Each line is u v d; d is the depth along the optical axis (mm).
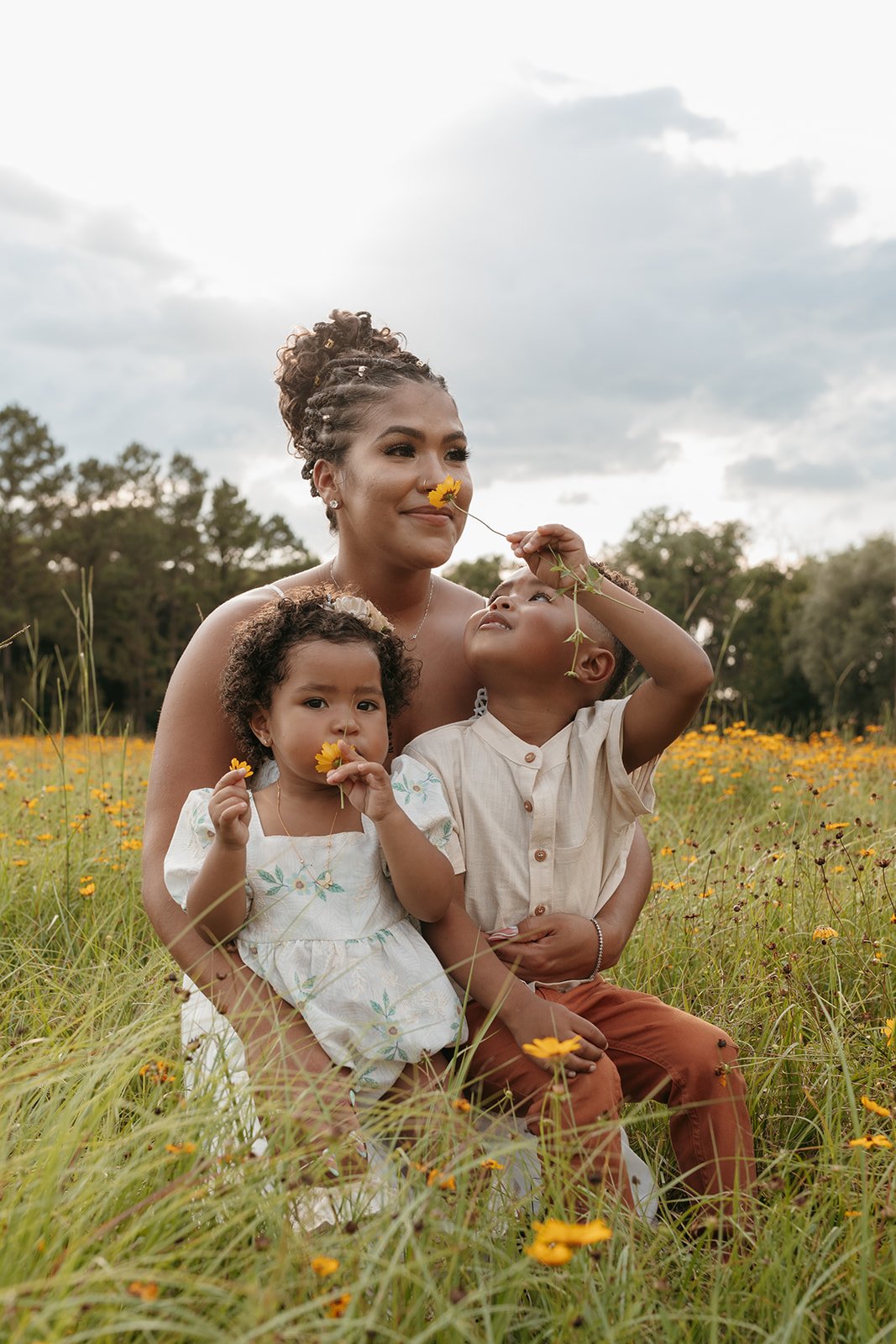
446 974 2062
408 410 2377
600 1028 2150
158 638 45594
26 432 45719
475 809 2244
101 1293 1210
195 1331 1106
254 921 2074
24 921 3205
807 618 34156
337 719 2098
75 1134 1449
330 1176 1620
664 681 2178
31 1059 1806
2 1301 1054
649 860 2484
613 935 2230
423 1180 1561
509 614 2279
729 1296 1436
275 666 2143
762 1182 1668
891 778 5637
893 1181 1640
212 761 2387
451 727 2359
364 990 1975
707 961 2766
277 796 2205
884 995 2568
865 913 2982
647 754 2299
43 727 4105
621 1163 1828
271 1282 1229
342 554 2590
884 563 33344
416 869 2008
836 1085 2053
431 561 2387
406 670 2318
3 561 43938
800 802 4684
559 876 2234
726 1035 2094
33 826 4336
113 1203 1438
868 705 33156
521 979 2150
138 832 3951
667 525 34188
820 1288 1463
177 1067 1757
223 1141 1580
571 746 2293
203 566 47781
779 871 3436
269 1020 1897
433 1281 1358
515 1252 1519
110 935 2922
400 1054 1921
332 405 2455
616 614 2158
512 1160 1850
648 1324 1378
